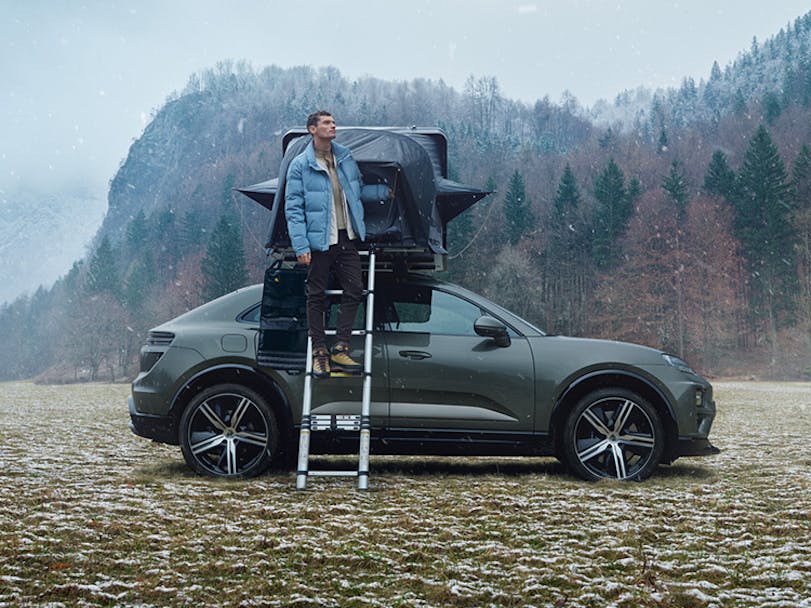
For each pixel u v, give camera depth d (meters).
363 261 5.92
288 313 5.87
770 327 86.31
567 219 105.94
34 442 8.34
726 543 3.93
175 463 6.78
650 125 191.00
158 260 153.12
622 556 3.66
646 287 91.44
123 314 121.31
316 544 3.79
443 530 4.11
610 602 3.00
